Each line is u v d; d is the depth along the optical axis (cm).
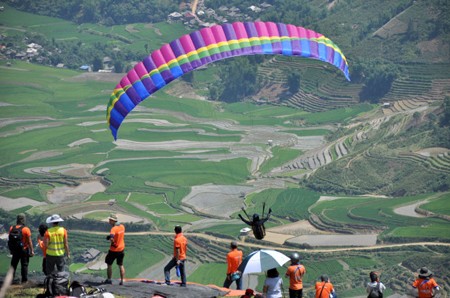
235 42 3638
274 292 2514
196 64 3531
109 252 2928
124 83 3528
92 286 2920
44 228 2686
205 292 2897
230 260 2867
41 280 3019
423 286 2572
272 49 3666
